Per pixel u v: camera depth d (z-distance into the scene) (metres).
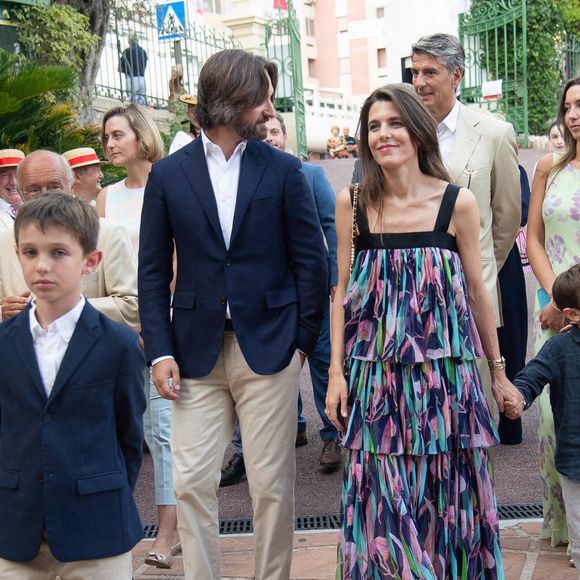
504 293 5.84
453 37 4.50
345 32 45.31
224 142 3.56
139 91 14.95
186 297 3.56
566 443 3.64
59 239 2.81
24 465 2.84
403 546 3.12
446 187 3.30
